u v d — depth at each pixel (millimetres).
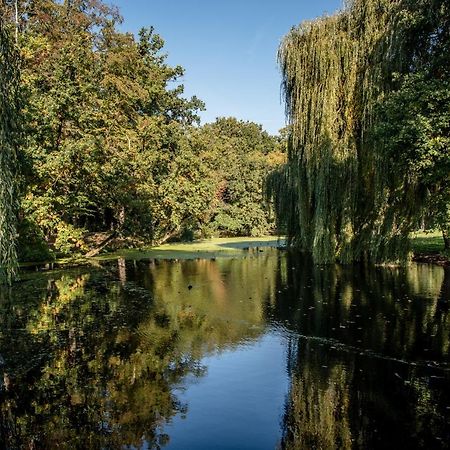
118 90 31469
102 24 33938
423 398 7238
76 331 11234
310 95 20266
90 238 34531
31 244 21562
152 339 10617
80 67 23625
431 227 19406
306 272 20219
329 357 9156
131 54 34031
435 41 16984
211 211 46031
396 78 15719
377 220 19172
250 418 6746
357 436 6148
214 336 10797
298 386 7812
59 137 22141
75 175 22344
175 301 14773
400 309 12672
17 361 9164
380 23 18359
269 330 11195
